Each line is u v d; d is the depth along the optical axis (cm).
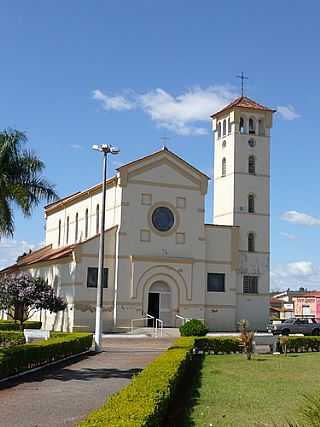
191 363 2611
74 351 2927
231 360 2938
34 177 3541
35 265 6106
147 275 5291
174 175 5512
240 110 6166
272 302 11956
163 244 5400
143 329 5100
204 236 5572
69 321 5072
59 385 1938
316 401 1091
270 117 6275
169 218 5462
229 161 6134
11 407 1546
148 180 5412
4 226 3456
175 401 1656
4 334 3631
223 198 6153
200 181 5600
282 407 1633
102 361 2709
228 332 5544
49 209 7194
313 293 10100
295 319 6119
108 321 5131
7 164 3406
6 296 4766
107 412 1034
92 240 5159
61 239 6831
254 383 2103
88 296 5078
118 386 1914
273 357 3142
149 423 1004
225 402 1703
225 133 6281
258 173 6134
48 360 2548
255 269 5900
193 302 5431
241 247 5906
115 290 5172
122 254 5231
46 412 1482
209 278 5597
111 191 5519
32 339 3534
